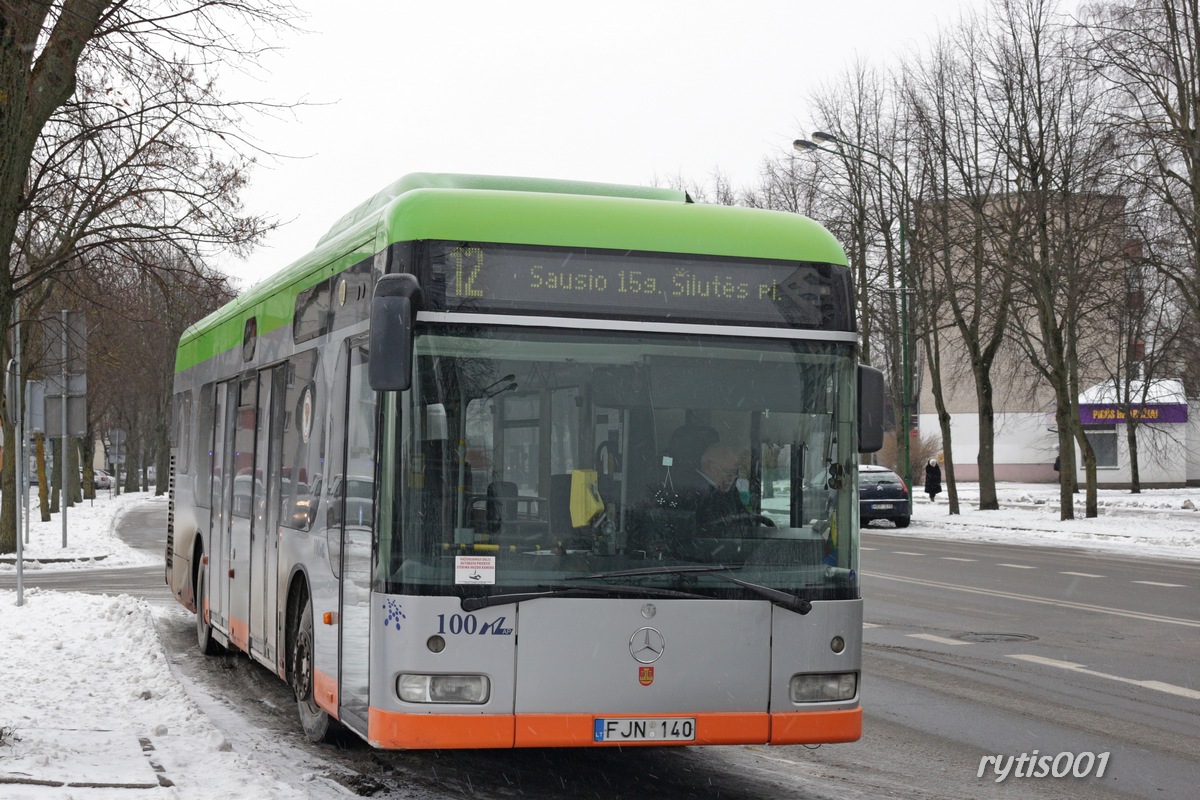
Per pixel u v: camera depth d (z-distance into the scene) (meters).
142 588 21.14
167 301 12.58
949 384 77.44
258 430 10.64
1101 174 32.09
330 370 8.22
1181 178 31.08
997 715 10.02
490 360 6.77
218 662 12.90
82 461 67.06
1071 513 37.53
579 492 6.75
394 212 6.93
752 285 7.13
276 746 8.77
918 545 31.45
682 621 6.73
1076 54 32.06
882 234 43.75
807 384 7.12
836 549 7.02
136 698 9.96
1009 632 14.85
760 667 6.82
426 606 6.53
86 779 6.86
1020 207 36.47
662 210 7.17
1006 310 39.50
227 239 11.73
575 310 6.89
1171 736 9.24
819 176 44.22
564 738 6.58
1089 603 17.97
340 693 7.54
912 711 10.17
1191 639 14.27
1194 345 44.00
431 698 6.51
